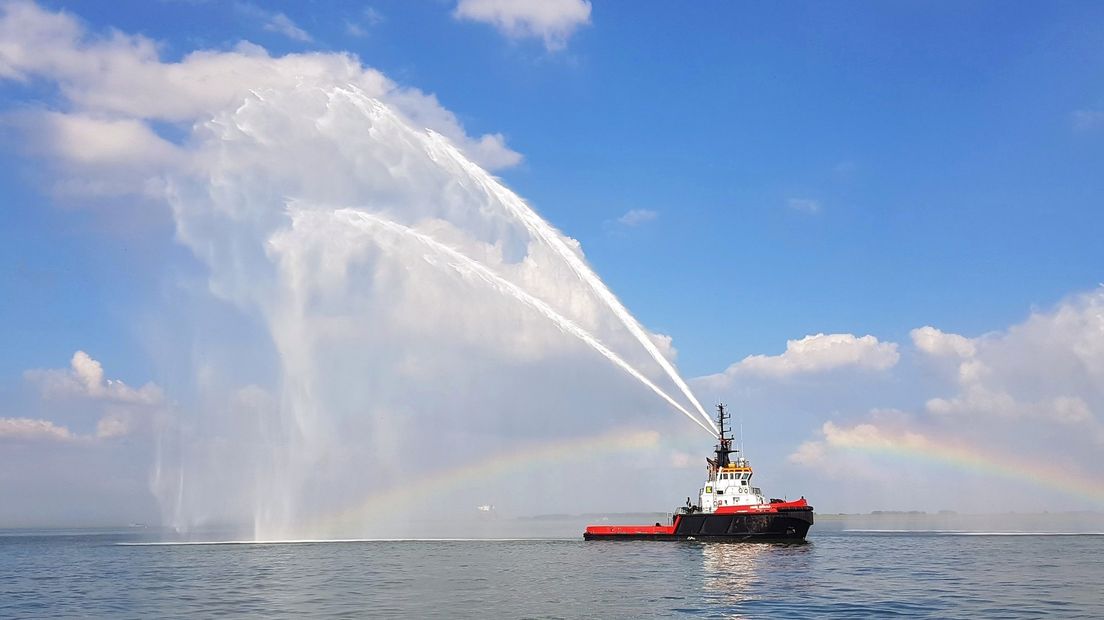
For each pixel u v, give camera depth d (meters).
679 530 87.38
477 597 48.41
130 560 81.75
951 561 71.62
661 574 59.03
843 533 135.75
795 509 82.25
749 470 85.38
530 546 90.06
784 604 44.78
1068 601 46.06
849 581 54.66
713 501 85.62
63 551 107.44
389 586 54.22
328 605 46.03
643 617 40.97
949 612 42.22
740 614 41.69
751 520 83.12
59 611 47.22
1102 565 68.38
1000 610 42.91
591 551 80.31
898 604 44.78
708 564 65.56
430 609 44.03
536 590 51.16
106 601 50.84
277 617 42.34
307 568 67.44
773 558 70.62
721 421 85.88
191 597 50.94
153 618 43.28
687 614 41.75
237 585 56.38
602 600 46.53
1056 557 76.81
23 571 74.56
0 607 49.66
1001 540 107.81
